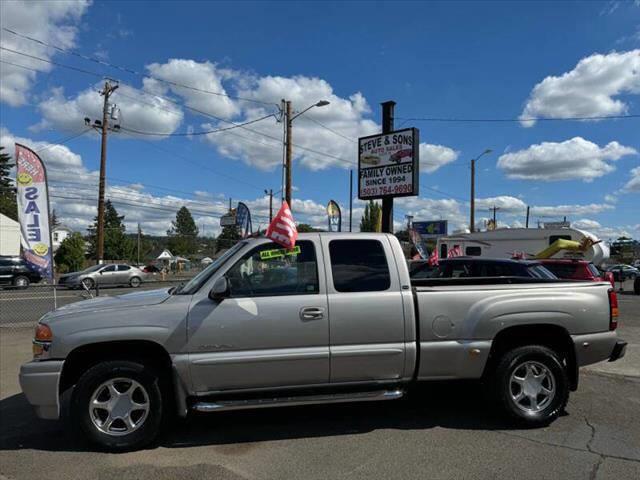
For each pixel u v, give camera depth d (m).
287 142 25.58
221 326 4.52
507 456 4.27
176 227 131.25
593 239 22.36
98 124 32.47
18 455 4.43
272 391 4.65
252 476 3.95
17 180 8.77
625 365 7.61
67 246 48.09
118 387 4.52
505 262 9.66
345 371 4.71
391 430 4.90
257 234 5.25
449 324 4.89
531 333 5.23
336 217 24.11
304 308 4.64
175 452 4.44
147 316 4.48
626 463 4.13
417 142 13.94
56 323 4.46
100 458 4.34
